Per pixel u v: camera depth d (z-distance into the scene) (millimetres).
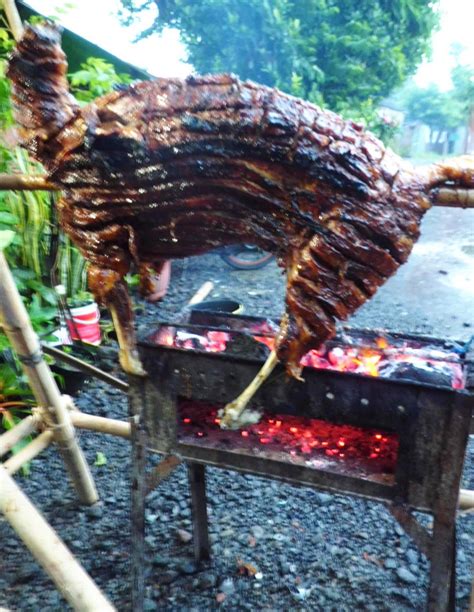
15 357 2934
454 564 1623
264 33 5934
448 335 4219
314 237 1236
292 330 1266
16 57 1326
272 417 1707
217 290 5473
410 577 1949
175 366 1481
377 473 1433
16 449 2623
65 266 3559
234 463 1546
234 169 1245
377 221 1190
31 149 1386
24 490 2488
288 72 6203
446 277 5656
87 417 2191
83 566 2023
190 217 1354
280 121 1184
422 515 2389
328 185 1193
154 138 1243
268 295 5312
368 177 1188
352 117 7098
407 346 1693
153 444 1613
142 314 4699
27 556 2086
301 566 2023
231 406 1373
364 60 7008
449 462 1292
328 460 1497
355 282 1236
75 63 4047
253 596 1895
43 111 1335
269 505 2373
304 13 6293
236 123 1194
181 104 1240
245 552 2096
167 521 2271
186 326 1698
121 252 1436
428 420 1276
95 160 1284
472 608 1458
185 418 1700
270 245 1349
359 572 1989
